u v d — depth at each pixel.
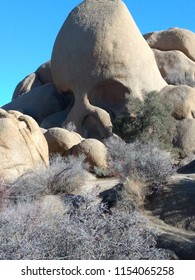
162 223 10.27
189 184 11.43
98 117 33.31
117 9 37.12
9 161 14.71
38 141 16.42
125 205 10.66
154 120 29.69
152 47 42.88
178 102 32.75
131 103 31.23
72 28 37.34
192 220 10.19
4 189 10.98
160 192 11.31
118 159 18.69
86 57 35.69
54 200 10.96
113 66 35.00
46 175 12.79
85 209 6.41
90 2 38.62
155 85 35.84
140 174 11.84
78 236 5.44
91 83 35.19
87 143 20.03
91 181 15.91
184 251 7.68
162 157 12.67
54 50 38.31
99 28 36.16
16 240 5.31
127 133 29.98
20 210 7.59
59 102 39.34
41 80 45.88
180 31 42.59
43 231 5.54
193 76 40.12
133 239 5.69
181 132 30.98
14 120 15.95
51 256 5.28
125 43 35.75
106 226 5.89
